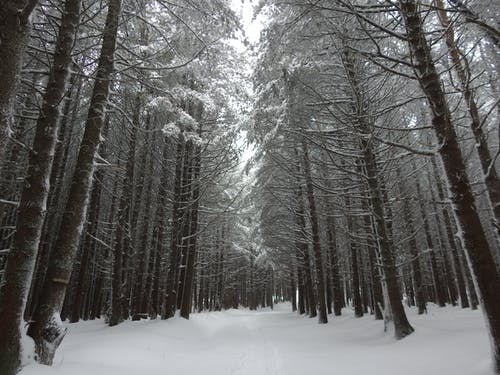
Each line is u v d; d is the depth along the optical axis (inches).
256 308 2226.9
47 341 207.3
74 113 514.6
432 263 792.9
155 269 737.6
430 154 219.3
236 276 1966.0
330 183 557.3
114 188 708.7
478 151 287.3
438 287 781.9
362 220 585.6
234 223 1365.7
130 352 315.0
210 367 306.5
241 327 734.5
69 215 241.6
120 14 316.8
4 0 132.7
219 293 1664.6
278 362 321.4
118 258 542.3
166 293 605.6
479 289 187.3
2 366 170.9
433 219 876.0
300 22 288.8
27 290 193.0
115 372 238.4
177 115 533.0
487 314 184.5
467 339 276.2
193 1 336.2
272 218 867.4
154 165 722.2
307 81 368.5
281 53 331.6
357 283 684.7
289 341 480.1
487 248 189.3
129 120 309.3
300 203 762.2
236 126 531.8
